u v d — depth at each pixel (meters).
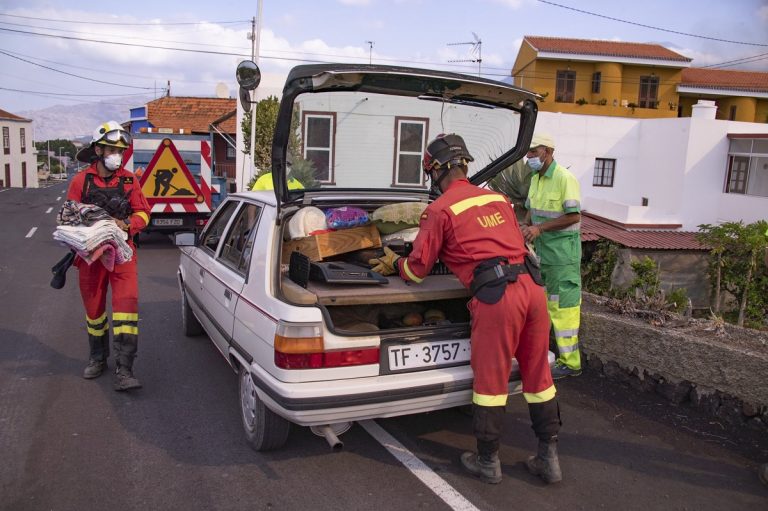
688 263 15.62
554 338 5.44
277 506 3.28
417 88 3.92
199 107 32.44
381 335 3.36
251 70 8.91
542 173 4.96
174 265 10.84
